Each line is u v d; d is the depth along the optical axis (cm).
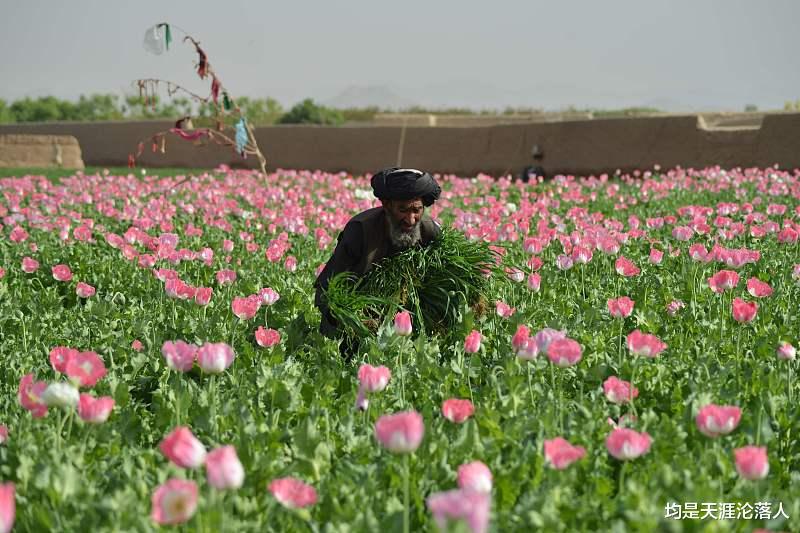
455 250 629
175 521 274
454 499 238
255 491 383
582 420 438
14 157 3641
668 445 401
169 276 757
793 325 665
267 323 694
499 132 3359
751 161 2627
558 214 1564
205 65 1452
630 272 723
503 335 615
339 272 618
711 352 580
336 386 542
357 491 364
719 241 1048
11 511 245
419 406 503
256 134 4066
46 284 972
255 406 485
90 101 8356
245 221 1433
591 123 3059
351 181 2383
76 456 400
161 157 4416
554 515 334
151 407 531
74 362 411
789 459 430
